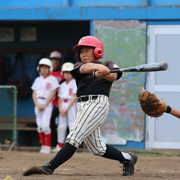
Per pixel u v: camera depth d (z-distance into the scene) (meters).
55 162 15.95
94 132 15.94
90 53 15.72
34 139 37.84
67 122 31.02
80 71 15.16
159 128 30.94
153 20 31.11
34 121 37.44
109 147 16.53
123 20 31.12
